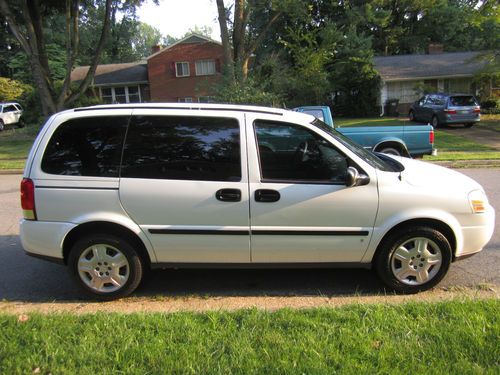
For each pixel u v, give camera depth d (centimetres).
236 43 2497
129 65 4362
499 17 1958
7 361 298
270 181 421
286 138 427
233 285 475
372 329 336
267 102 2212
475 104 2372
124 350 308
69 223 425
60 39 4378
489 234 448
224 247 428
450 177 459
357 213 425
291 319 353
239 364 290
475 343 310
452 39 4719
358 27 4322
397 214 427
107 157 425
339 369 286
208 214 421
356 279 486
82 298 448
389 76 3338
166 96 3959
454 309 364
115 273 435
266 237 425
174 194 420
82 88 2217
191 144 424
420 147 1140
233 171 421
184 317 362
